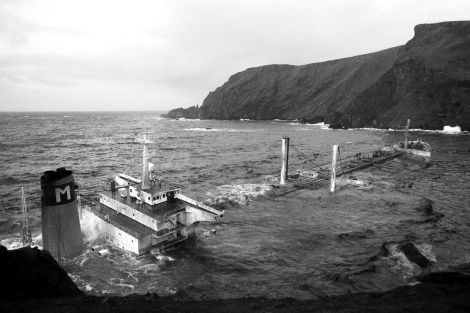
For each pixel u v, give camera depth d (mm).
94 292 29609
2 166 87500
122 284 31016
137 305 19297
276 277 32031
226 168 85438
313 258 35938
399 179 73312
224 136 170375
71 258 35719
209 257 36188
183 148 125188
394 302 20094
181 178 74312
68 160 98250
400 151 104688
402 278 30953
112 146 129625
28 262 23438
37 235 41719
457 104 173750
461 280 26859
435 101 183625
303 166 87875
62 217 34844
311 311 18719
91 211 41969
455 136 151750
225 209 52000
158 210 38781
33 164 91062
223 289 29906
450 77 174375
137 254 35938
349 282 30188
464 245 38156
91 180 73625
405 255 35031
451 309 17594
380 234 41906
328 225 45625
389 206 53625
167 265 34531
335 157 61875
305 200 57406
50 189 34188
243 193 60750
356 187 65500
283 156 67188
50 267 24734
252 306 20141
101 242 39625
